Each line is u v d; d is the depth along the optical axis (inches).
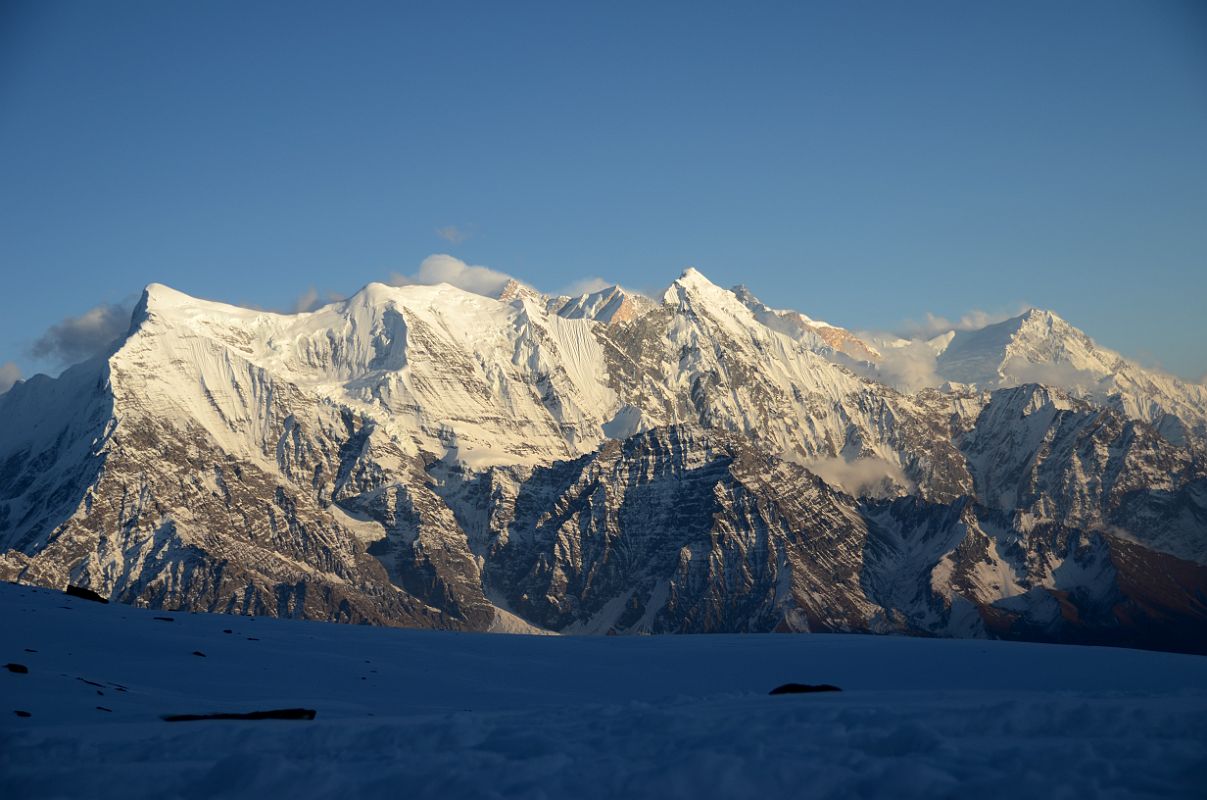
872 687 2886.3
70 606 3312.0
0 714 1766.7
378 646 3316.9
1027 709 1454.2
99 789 1224.2
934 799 1064.2
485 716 1755.7
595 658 3373.5
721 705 1857.8
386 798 1159.0
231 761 1258.0
